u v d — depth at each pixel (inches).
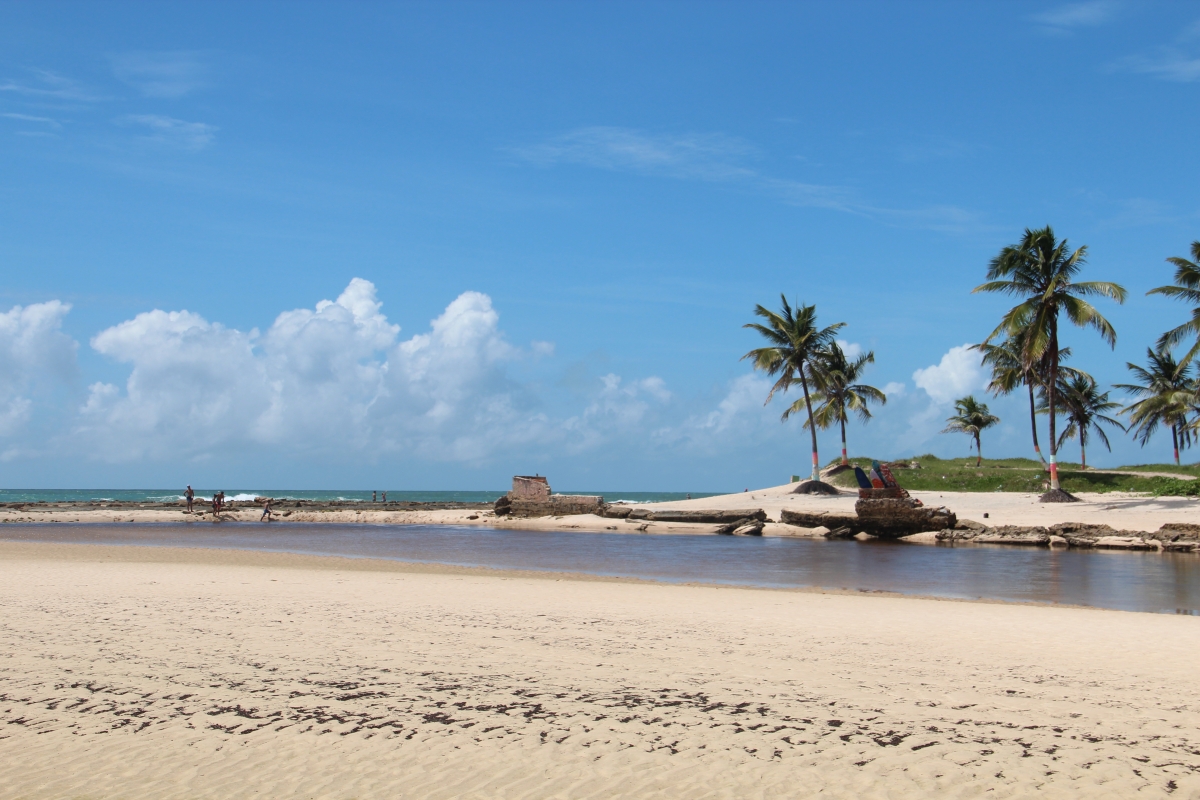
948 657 416.5
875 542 1380.4
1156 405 2113.7
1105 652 431.5
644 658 408.5
